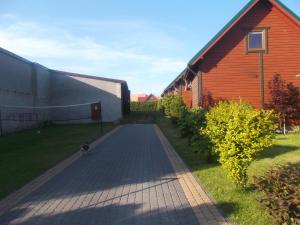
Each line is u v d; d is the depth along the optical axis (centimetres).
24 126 3203
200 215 754
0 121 2716
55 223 729
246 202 817
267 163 1271
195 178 1088
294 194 621
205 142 1288
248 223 692
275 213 627
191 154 1539
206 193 912
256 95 2358
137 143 2006
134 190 967
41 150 1767
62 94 3994
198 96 2361
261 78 2358
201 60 2352
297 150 1535
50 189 997
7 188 1008
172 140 2083
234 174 908
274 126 934
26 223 732
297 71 2358
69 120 3978
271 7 2352
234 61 2358
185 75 2752
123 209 809
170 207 813
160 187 992
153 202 854
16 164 1381
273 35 2362
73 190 980
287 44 2359
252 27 2356
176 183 1033
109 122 3903
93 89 3978
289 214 611
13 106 2980
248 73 2359
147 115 4962
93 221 737
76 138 2323
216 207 799
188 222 718
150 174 1166
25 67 3312
